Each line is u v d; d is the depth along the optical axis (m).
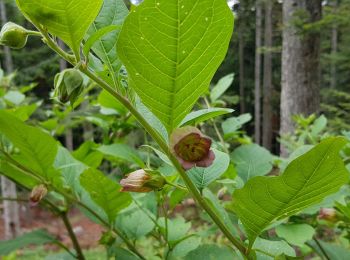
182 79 0.13
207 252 0.20
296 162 0.13
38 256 1.88
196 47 0.12
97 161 0.34
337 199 0.24
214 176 0.18
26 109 0.33
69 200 0.26
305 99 1.45
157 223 0.25
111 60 0.15
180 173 0.14
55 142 0.23
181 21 0.12
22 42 0.15
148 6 0.11
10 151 0.29
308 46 1.45
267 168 0.27
